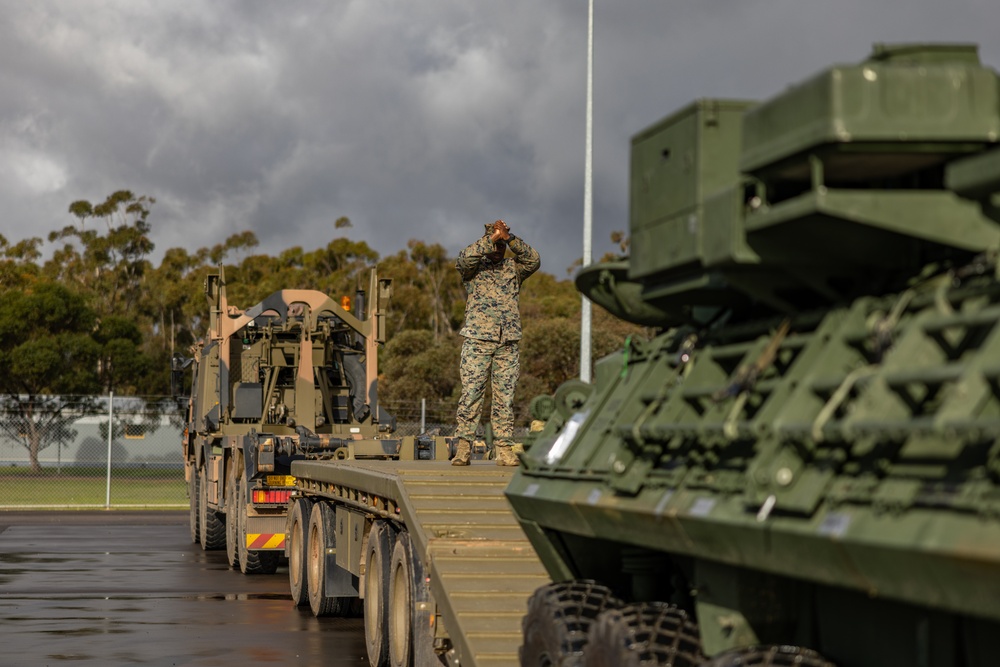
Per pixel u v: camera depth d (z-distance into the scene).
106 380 62.59
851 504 4.49
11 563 21.81
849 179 5.34
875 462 4.51
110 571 20.61
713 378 6.10
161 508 35.81
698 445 5.83
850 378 4.69
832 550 4.46
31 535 27.64
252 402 22.30
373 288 22.27
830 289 5.52
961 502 3.96
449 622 8.95
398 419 37.31
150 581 19.30
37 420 51.12
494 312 12.87
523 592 9.16
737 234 5.38
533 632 7.25
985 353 4.11
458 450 12.93
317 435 19.69
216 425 22.66
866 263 5.38
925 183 5.19
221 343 22.44
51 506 35.28
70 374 59.09
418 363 49.09
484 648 8.27
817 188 4.87
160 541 26.28
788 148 4.96
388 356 51.72
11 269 74.94
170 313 77.31
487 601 9.02
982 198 4.54
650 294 6.61
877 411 4.49
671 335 7.19
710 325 6.72
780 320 5.78
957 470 4.12
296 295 22.06
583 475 6.88
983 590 3.85
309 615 15.86
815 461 4.82
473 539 9.80
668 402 6.14
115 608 16.31
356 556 13.38
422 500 10.85
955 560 3.82
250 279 77.88
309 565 15.95
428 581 9.98
